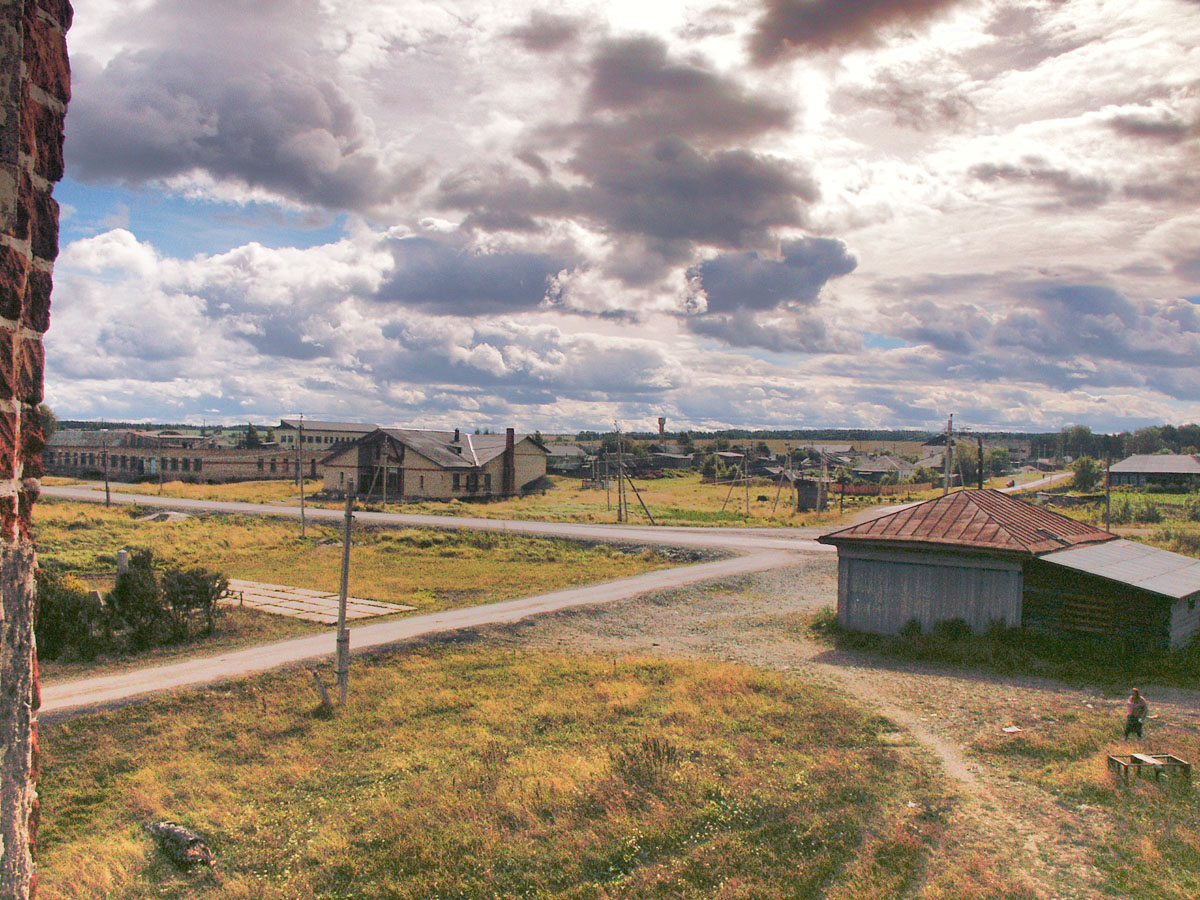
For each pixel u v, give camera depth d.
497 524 52.03
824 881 9.59
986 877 9.41
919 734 14.95
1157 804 11.24
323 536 47.38
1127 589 20.97
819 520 58.53
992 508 24.83
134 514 56.91
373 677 19.62
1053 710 16.20
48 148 3.59
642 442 157.38
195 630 24.69
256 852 10.73
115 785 13.20
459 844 10.60
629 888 9.49
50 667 20.61
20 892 3.29
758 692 17.94
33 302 3.51
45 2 3.56
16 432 3.30
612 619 27.23
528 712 16.56
